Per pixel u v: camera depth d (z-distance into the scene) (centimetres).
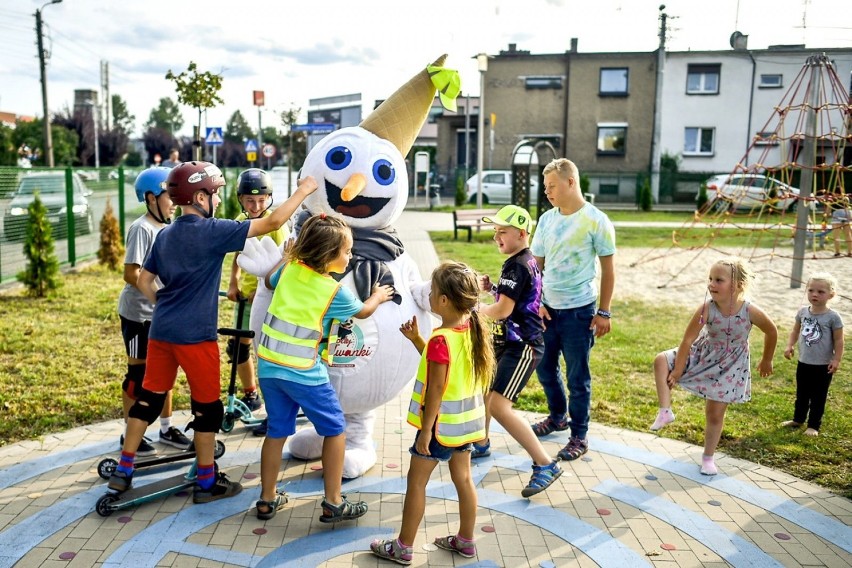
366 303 419
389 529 406
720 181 2984
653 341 852
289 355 392
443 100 493
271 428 404
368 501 439
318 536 396
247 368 580
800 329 568
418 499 367
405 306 460
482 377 374
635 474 489
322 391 400
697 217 1652
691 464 506
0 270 1162
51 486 451
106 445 517
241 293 563
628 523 421
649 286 1253
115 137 5350
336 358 439
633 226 2303
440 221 2369
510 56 3616
